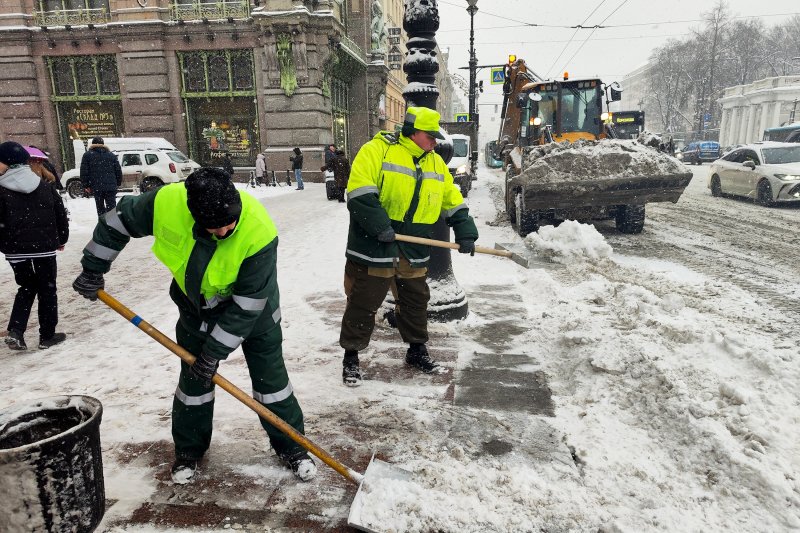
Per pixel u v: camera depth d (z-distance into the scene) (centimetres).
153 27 2347
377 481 230
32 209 402
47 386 352
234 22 2347
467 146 1670
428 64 455
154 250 221
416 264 351
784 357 325
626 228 970
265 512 227
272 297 241
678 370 322
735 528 211
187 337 243
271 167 2470
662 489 238
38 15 2417
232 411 316
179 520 221
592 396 323
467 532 210
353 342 348
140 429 294
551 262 718
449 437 285
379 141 336
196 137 2520
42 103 2489
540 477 248
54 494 186
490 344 421
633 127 2728
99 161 995
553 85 1155
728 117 7006
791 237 927
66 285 639
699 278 641
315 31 2362
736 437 261
